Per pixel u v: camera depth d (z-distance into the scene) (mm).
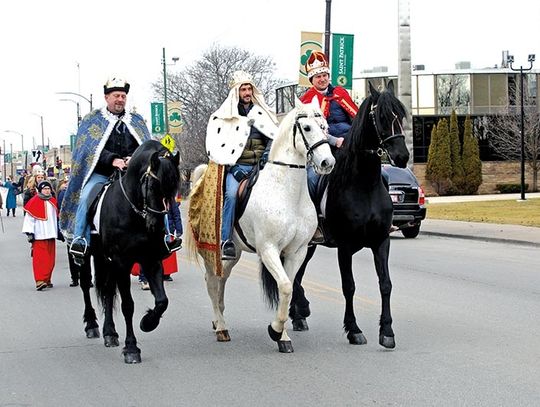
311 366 7387
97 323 9602
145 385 6898
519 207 33875
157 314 7730
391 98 7656
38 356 8195
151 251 7688
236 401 6297
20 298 12445
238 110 8695
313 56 9016
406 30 25781
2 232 28656
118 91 8906
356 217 7941
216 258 8445
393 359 7535
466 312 10062
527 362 7285
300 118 7617
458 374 6887
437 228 24516
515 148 51312
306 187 7969
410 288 12328
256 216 7871
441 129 50500
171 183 7363
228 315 10359
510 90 53156
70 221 9016
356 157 7945
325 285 12859
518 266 15117
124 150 9008
